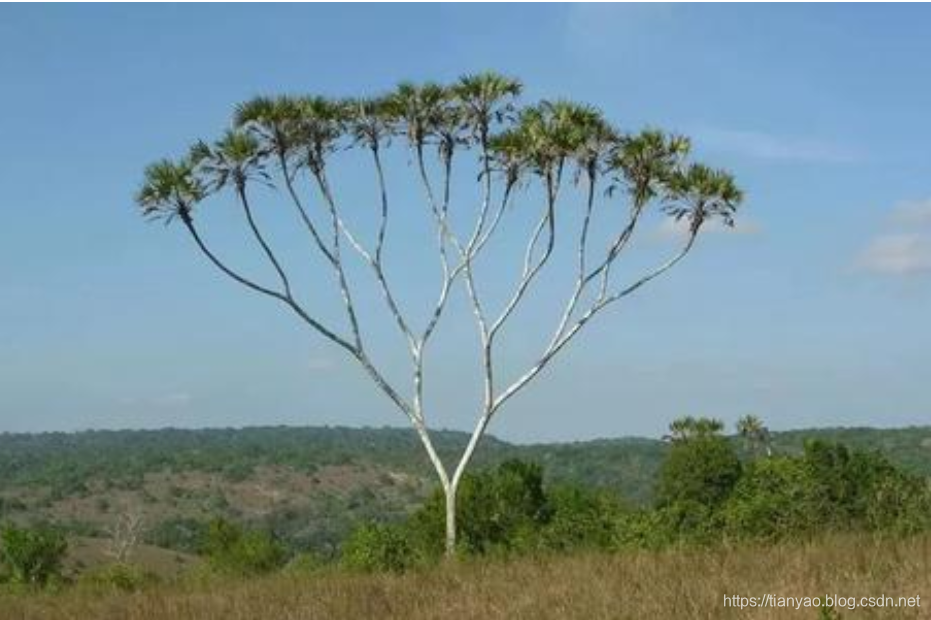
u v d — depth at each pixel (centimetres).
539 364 2755
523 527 2944
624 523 2441
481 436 2773
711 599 1248
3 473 16325
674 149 2708
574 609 1300
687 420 4175
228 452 17175
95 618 1688
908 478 2272
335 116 2728
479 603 1412
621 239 2748
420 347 2817
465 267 2789
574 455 11006
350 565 2547
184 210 2641
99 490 14362
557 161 2666
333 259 2811
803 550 1700
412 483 14988
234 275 2766
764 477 2412
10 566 4503
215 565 4169
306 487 14712
